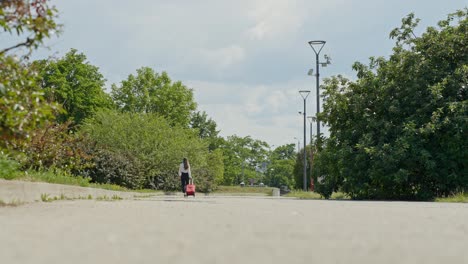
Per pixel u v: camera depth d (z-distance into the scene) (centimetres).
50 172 2595
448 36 4134
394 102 4112
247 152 18825
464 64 4022
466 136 3806
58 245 725
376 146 4031
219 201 2434
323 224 1076
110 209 1513
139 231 910
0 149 1412
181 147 6500
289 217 1258
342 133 4456
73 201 1984
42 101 1314
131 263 581
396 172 3906
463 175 3900
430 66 4178
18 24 1275
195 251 670
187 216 1265
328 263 589
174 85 11094
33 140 2411
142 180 4972
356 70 4550
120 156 4441
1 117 1263
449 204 2277
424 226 1054
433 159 3928
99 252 661
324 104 4597
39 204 1742
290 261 601
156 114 6819
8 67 1274
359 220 1191
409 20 4375
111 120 6356
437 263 600
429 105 3953
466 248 732
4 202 1717
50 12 1299
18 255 634
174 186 6138
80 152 3078
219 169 11262
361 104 4325
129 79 10888
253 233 886
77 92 8938
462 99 4006
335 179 4566
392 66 4353
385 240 808
